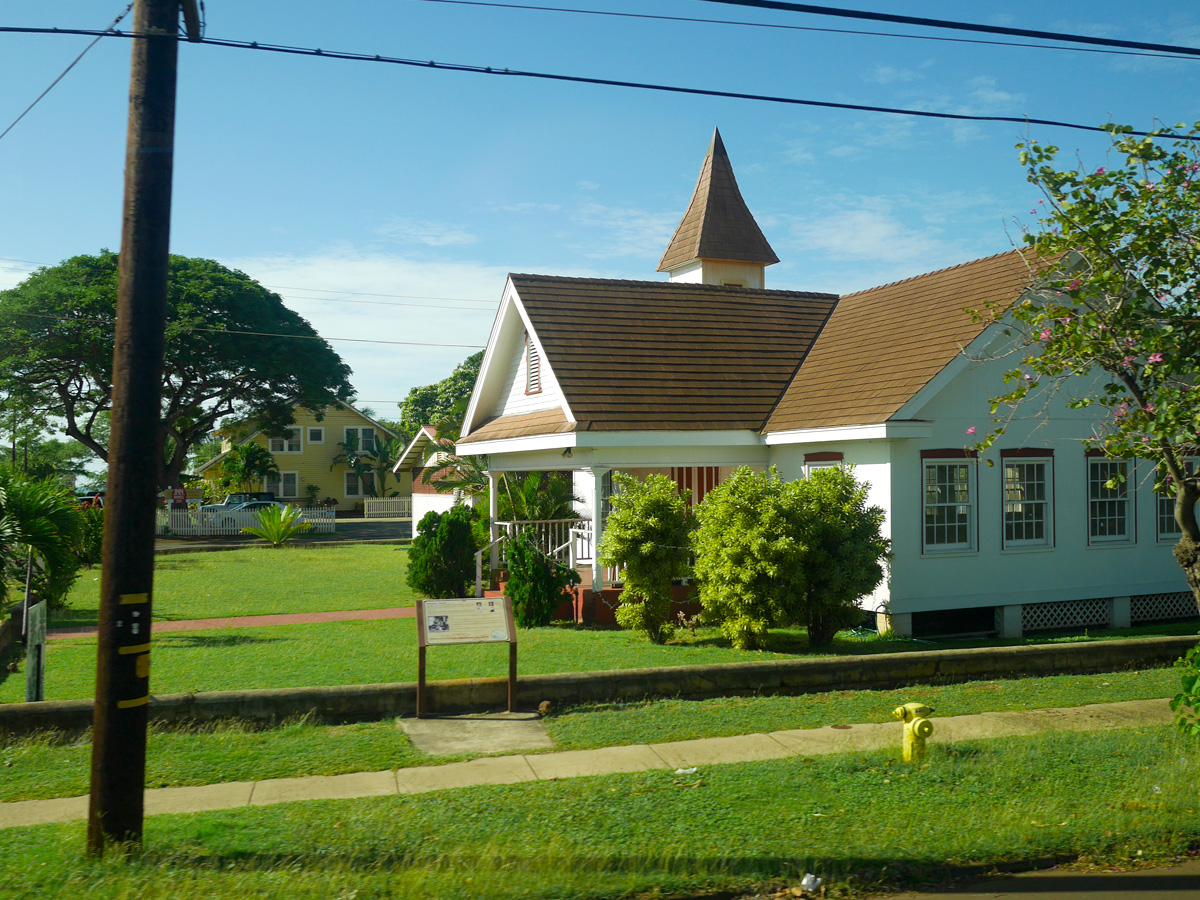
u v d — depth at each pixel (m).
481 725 9.72
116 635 6.20
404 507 60.16
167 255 6.43
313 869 5.91
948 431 16.97
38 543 13.50
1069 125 10.23
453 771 8.19
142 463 6.29
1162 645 13.16
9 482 13.64
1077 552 18.30
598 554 17.25
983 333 16.41
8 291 42.97
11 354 42.78
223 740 9.05
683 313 21.94
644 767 8.32
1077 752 8.51
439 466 30.12
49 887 5.60
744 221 29.80
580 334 19.94
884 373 17.72
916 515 16.69
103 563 6.26
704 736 9.33
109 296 42.34
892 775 7.91
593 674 10.73
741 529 14.16
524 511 20.09
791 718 10.00
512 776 8.05
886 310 21.22
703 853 6.25
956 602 16.98
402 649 13.92
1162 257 10.69
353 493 65.69
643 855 6.20
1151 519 19.19
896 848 6.37
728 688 11.17
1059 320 11.12
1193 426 10.41
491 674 12.05
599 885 5.76
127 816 6.19
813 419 17.69
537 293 20.86
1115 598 18.91
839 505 14.64
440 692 10.23
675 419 18.33
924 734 8.20
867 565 14.41
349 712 9.97
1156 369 10.52
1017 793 7.50
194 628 16.28
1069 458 18.27
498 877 5.74
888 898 5.87
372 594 21.16
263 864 6.03
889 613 16.41
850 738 9.23
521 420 21.23
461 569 20.03
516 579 16.98
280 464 63.47
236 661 12.87
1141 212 10.59
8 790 7.59
